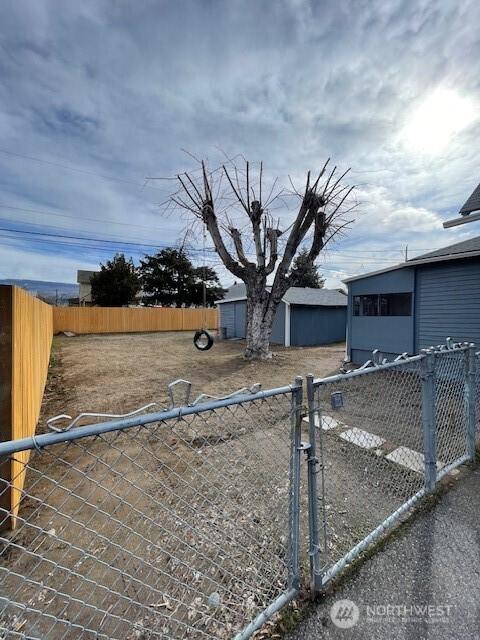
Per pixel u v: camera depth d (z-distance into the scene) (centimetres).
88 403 494
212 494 240
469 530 194
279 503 226
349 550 178
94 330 1739
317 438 335
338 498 231
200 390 565
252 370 750
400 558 173
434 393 239
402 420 386
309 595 152
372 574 164
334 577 161
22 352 268
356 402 446
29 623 143
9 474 204
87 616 147
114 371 738
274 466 280
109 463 294
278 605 143
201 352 1052
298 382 150
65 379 662
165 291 2727
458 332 634
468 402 281
